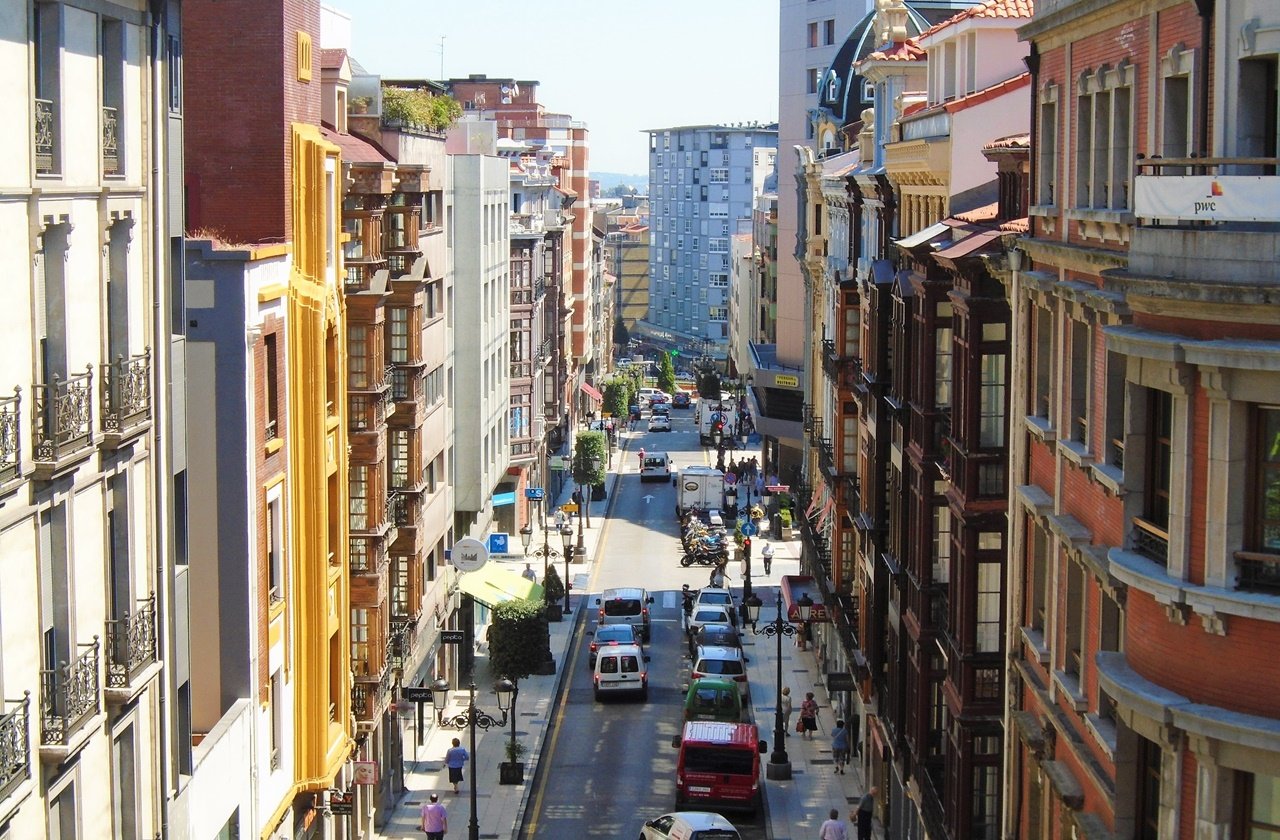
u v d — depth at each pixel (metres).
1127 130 22.55
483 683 63.75
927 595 38.72
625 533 100.00
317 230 38.56
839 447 60.16
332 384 40.84
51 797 22.14
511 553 87.69
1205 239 17.09
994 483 32.41
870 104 83.62
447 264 66.56
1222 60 18.03
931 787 37.16
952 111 40.38
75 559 23.14
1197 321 17.28
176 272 28.34
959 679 33.38
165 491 26.69
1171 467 18.03
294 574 37.53
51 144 22.55
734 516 101.62
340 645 41.00
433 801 44.47
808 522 72.31
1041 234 27.06
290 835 37.34
